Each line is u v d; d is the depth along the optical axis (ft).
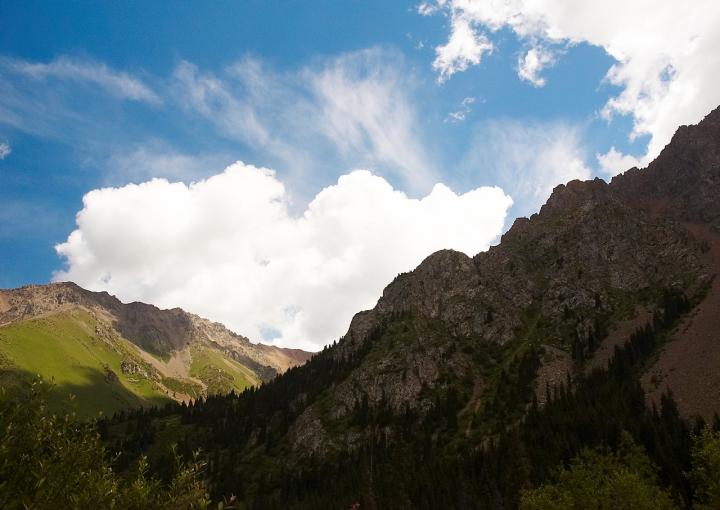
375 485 486.79
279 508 571.28
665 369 561.84
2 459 65.51
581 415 501.97
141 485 77.66
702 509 206.28
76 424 78.02
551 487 247.09
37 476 64.13
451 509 434.30
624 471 221.66
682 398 490.08
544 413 559.79
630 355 625.00
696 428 404.98
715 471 206.49
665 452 384.47
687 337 613.93
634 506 205.77
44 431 73.26
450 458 562.66
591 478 246.27
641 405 499.10
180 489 81.51
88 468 76.38
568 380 626.64
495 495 411.54
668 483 346.33
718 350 542.57
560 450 439.63
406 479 493.77
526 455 433.89
